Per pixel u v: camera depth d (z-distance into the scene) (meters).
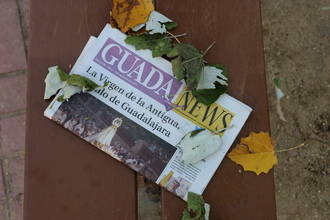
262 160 0.84
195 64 0.84
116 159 0.84
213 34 0.87
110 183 0.83
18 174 1.35
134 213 0.83
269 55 1.44
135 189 0.83
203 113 0.86
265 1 1.45
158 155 0.84
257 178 0.84
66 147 0.84
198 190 0.83
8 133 1.35
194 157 0.83
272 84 1.43
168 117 0.86
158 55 0.86
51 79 0.84
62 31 0.87
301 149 1.40
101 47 0.87
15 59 1.37
